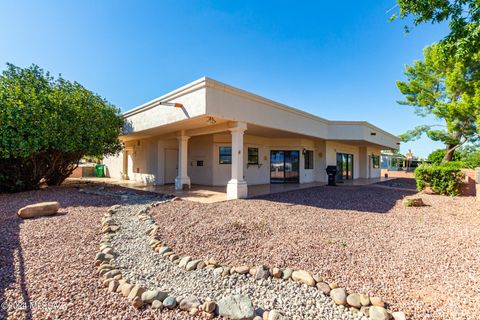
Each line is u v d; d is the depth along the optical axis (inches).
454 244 152.9
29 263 123.6
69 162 414.3
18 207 240.8
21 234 162.9
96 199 294.4
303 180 555.8
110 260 130.7
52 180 415.5
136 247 153.3
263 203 277.7
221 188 439.2
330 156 597.0
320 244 149.1
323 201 305.7
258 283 109.1
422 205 285.1
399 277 111.1
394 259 129.6
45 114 310.3
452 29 185.6
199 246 147.9
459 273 115.0
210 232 167.0
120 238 166.4
